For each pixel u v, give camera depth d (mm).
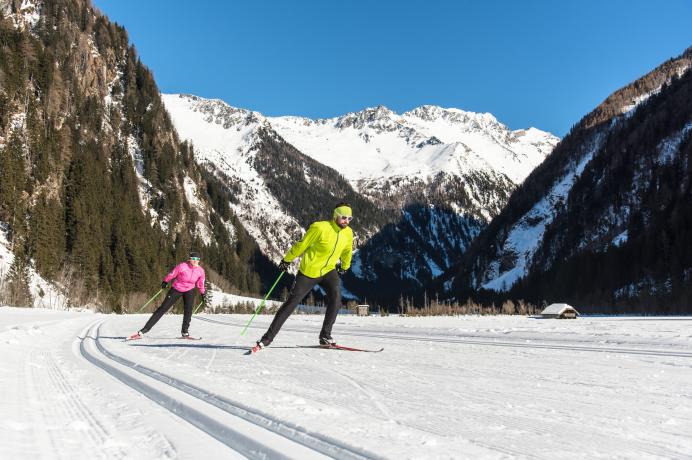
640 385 4617
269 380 4723
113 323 17109
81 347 8617
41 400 3756
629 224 88250
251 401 3391
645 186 96250
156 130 150125
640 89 149500
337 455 2330
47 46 134250
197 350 7652
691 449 2531
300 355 6910
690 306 58500
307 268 7355
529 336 11156
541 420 3168
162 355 6957
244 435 2689
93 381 4848
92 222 89125
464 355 7090
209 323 18219
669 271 67750
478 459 2162
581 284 79312
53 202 82938
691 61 154625
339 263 7711
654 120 110125
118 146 133750
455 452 2262
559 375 5203
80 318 22203
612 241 89250
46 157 91250
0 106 93188
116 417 3279
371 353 7285
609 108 142625
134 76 158125
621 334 11359
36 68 115312
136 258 90562
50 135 101250
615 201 99625
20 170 80500
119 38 161500
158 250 111312
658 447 2566
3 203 72375
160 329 13594
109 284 80812
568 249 100000
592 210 103250
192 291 10305
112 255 90250
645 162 101500
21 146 85875
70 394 4098
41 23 136750
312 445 2508
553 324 18031
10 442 2465
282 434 2723
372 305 116688
